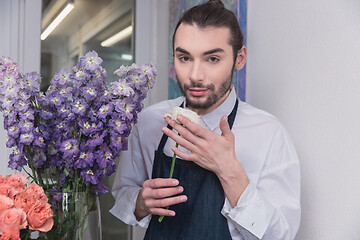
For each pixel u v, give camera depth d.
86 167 0.88
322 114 1.05
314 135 1.08
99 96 0.87
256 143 1.03
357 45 0.93
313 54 1.08
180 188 0.90
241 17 1.34
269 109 1.28
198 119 0.85
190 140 0.84
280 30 1.23
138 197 1.07
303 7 1.12
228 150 0.86
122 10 2.10
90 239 0.90
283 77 1.21
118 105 0.86
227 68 0.92
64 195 0.86
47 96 0.91
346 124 0.96
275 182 1.01
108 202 1.97
